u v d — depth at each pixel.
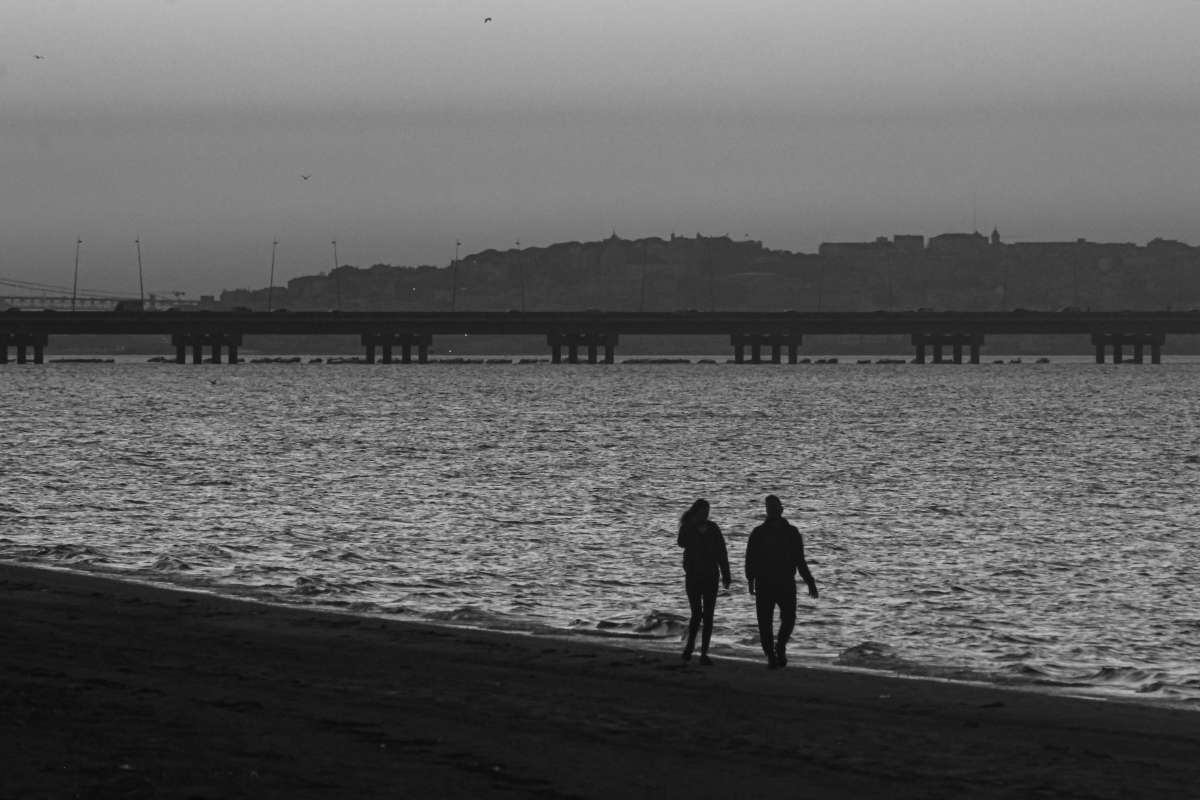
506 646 42.19
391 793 25.16
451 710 32.25
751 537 40.66
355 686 35.00
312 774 26.17
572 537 84.50
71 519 90.31
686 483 124.19
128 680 34.72
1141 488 123.50
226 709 31.44
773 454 159.50
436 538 83.31
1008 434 197.38
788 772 27.64
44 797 24.20
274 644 41.44
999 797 26.25
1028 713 34.62
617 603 60.66
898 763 28.56
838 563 75.44
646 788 26.14
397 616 52.38
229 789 25.05
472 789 25.58
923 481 128.88
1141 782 27.52
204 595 52.00
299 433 188.38
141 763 26.52
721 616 55.03
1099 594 65.88
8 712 30.25
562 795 25.45
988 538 87.44
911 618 58.34
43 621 44.19
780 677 38.94
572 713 32.41
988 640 53.34
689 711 33.44
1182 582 69.94
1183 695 40.56
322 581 64.50
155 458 144.12
